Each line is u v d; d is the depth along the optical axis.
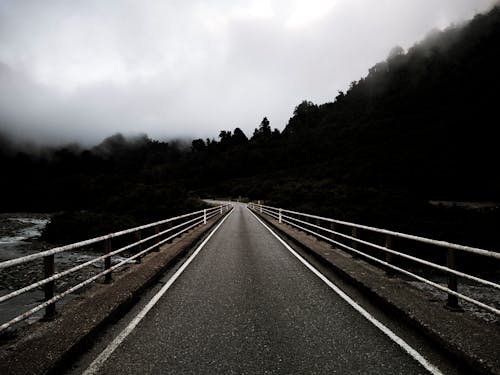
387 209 35.81
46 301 4.15
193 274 7.52
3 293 13.44
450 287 4.60
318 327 4.37
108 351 3.66
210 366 3.32
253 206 47.53
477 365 3.11
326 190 49.06
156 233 9.59
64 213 36.62
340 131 150.12
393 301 4.91
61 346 3.43
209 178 146.38
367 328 4.33
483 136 84.75
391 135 114.44
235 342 3.90
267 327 4.37
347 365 3.35
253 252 10.61
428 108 134.75
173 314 4.88
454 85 143.75
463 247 4.10
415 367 3.31
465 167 68.75
